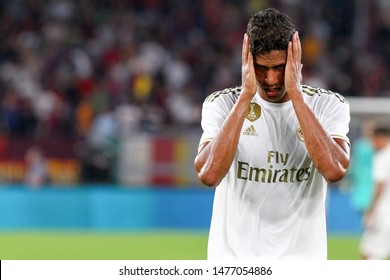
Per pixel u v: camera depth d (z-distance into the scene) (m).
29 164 66.31
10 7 84.75
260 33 15.82
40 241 51.66
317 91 16.97
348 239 55.78
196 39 86.56
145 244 50.97
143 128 73.25
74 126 74.56
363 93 84.81
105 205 62.38
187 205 62.75
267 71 16.02
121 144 66.50
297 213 16.77
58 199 61.88
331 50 87.50
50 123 74.44
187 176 66.88
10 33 82.88
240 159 16.67
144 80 79.62
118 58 82.25
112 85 79.19
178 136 67.25
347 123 16.78
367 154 41.75
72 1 86.50
